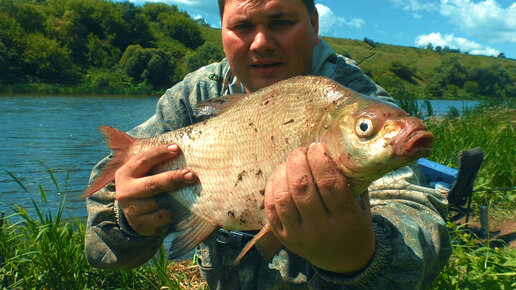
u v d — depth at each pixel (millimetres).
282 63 658
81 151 4098
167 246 1489
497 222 1651
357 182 456
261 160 534
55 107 9180
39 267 1128
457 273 896
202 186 591
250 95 576
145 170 615
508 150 2201
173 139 634
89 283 1118
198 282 1150
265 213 534
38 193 2504
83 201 2301
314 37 739
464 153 1360
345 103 470
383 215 552
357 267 472
